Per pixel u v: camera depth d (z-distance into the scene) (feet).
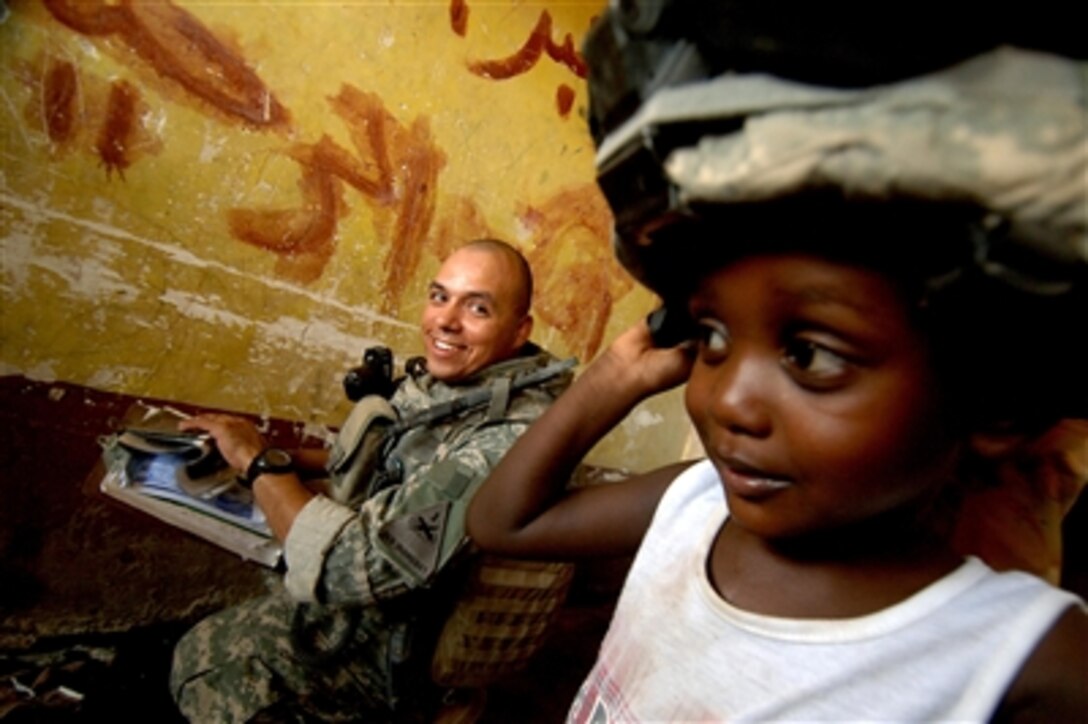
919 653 1.06
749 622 1.23
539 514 1.92
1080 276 0.69
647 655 1.41
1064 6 0.60
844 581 1.18
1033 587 1.10
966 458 1.23
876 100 0.67
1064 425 1.66
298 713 3.55
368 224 6.02
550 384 4.02
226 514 3.51
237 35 5.05
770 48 0.69
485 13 6.37
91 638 5.26
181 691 3.73
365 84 5.75
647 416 9.12
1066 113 0.62
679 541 1.55
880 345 0.85
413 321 6.55
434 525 3.21
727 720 1.19
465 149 6.55
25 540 4.93
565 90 7.23
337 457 4.25
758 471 1.02
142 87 4.76
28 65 4.37
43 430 4.86
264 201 5.42
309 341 5.93
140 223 4.95
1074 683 0.95
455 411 3.95
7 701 4.33
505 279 4.34
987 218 0.67
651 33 0.77
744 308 0.96
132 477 3.41
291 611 3.87
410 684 3.70
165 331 5.22
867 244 0.79
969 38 0.63
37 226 4.59
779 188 0.74
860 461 0.92
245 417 5.75
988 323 0.80
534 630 3.80
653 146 0.84
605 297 8.28
